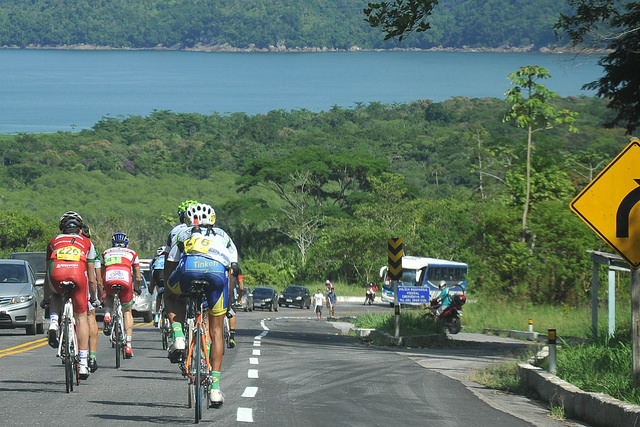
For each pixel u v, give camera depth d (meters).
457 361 25.73
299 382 18.58
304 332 43.44
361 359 25.17
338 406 15.37
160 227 136.50
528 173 58.88
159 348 26.20
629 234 15.91
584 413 15.04
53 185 197.75
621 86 30.30
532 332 38.44
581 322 40.41
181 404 14.79
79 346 16.22
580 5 28.09
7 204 174.62
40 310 32.31
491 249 56.91
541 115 58.94
